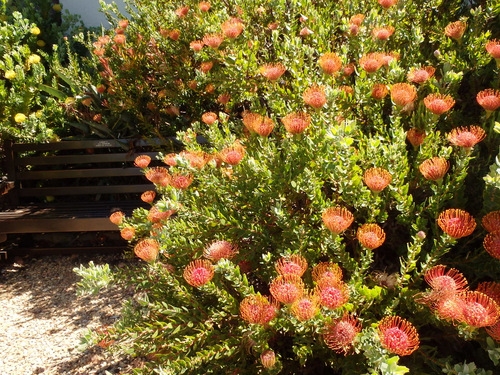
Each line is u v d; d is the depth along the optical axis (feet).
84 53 14.89
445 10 7.11
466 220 3.39
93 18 15.49
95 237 10.32
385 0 5.75
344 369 3.58
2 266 9.75
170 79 9.02
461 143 3.88
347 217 3.66
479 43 5.50
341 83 5.77
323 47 6.13
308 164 4.42
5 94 11.63
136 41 9.96
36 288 8.71
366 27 5.85
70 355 6.57
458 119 5.21
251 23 7.86
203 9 7.53
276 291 3.15
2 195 10.66
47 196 11.48
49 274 9.25
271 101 5.55
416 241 3.46
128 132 10.78
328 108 4.42
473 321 2.87
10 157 10.76
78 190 10.46
